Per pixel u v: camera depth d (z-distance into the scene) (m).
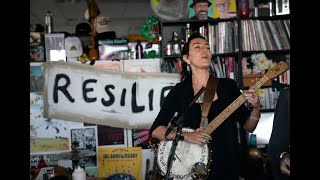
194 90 2.06
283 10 3.30
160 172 2.07
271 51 3.31
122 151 3.27
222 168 1.91
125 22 5.86
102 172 3.26
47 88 3.20
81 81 3.23
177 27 3.58
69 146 3.24
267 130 3.20
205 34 3.33
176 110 2.10
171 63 3.31
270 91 3.33
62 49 3.27
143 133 3.29
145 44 3.42
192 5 3.37
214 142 1.95
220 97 2.02
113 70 3.25
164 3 3.45
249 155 2.86
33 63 3.20
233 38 3.30
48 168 2.88
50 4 4.91
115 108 3.24
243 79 3.25
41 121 3.21
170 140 2.04
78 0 4.84
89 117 3.23
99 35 3.54
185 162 2.01
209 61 2.07
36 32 3.29
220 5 3.33
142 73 3.25
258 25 3.31
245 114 2.00
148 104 3.24
